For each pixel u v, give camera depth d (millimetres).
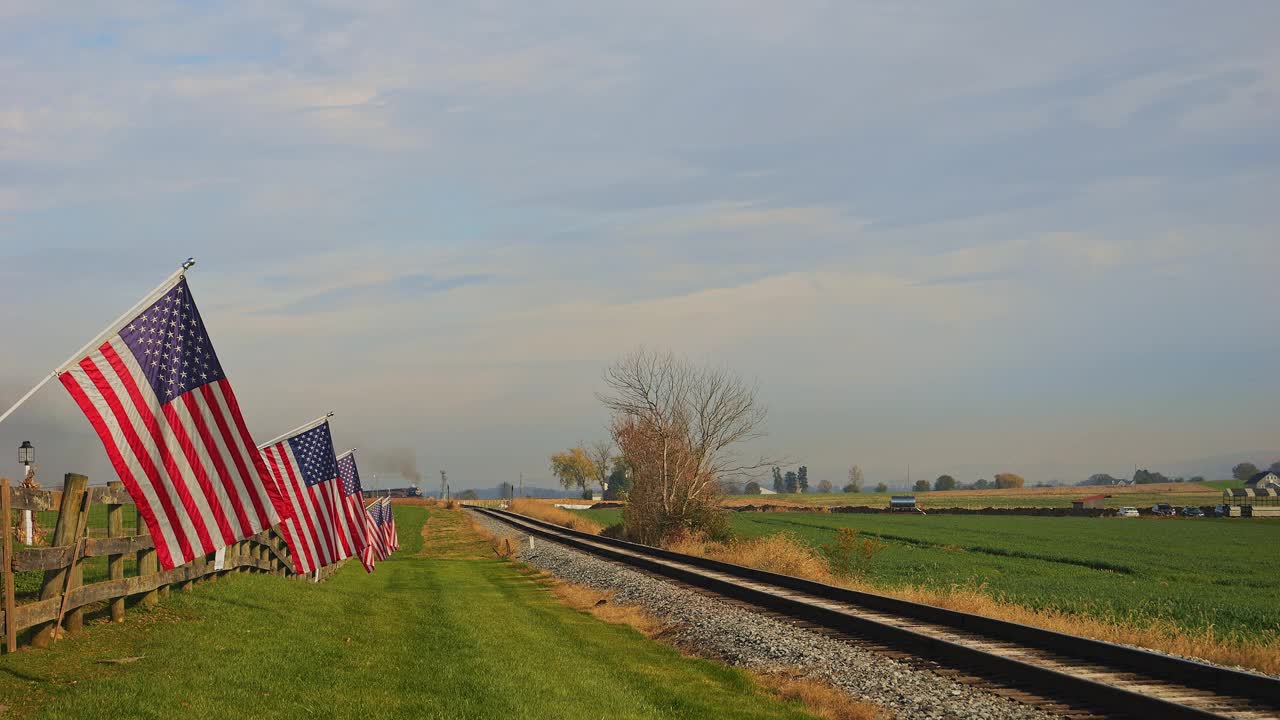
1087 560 47250
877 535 68875
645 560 33781
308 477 21031
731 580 27281
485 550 52094
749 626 18031
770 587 24922
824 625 18156
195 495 12031
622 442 53500
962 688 12516
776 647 15992
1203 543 61750
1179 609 25578
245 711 9789
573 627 20109
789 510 124125
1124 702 11078
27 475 20094
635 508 52375
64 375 11336
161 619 14180
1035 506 141000
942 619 18000
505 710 10945
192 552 11820
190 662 11672
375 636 16000
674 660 16156
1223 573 41250
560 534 57906
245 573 20938
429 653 14711
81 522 12117
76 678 10305
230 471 12500
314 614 17516
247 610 16250
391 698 11141
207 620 14719
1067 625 18828
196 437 12203
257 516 12734
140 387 11812
